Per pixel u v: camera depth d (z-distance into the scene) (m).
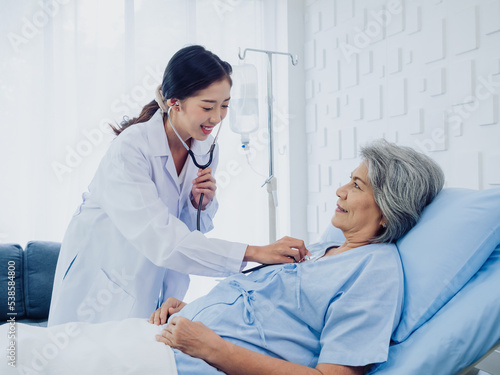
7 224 2.19
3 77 2.18
